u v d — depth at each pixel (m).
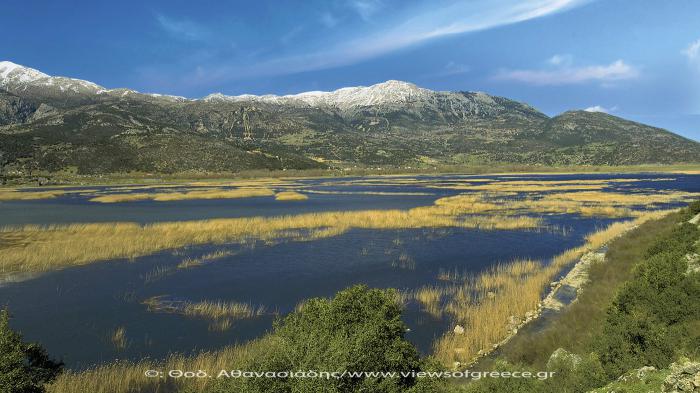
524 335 15.25
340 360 8.57
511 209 57.47
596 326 12.98
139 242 34.59
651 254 20.47
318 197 86.69
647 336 9.88
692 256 16.56
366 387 8.77
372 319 10.41
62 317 18.66
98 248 32.16
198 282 24.42
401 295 21.14
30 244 34.03
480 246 33.97
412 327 16.77
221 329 17.17
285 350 9.37
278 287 23.38
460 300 19.97
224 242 36.62
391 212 51.47
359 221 46.50
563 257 27.84
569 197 72.31
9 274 26.22
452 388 10.08
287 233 40.69
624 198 68.94
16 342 9.62
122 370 13.17
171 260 30.12
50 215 58.19
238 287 23.39
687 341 9.61
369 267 27.59
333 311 10.70
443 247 33.78
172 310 19.61
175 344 15.70
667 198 68.62
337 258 30.36
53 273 26.52
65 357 14.58
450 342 14.95
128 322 18.06
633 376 8.43
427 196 87.00
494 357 13.75
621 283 17.28
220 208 66.06
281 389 8.51
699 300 11.55
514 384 10.00
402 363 9.72
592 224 44.44
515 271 24.91
